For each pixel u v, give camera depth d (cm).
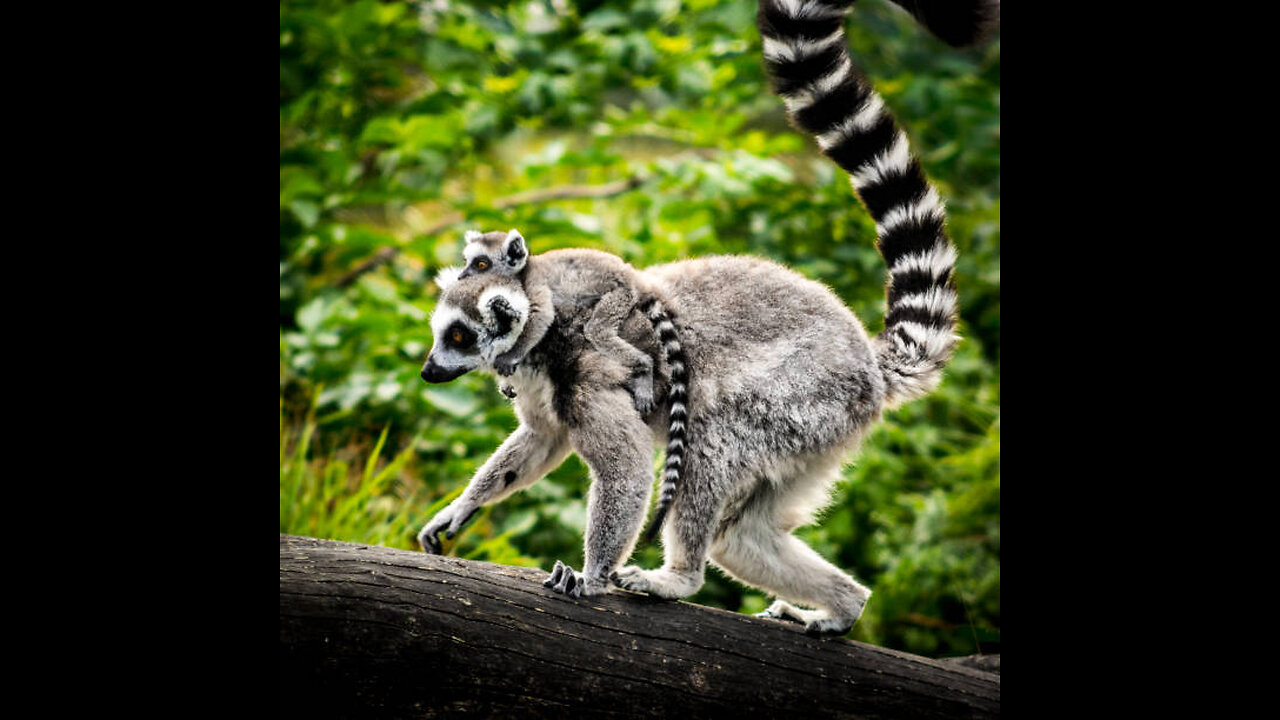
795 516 782
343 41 1477
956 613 1259
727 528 765
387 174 1484
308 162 1405
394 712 598
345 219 1595
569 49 1588
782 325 773
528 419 795
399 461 1132
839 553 1320
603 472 726
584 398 744
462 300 777
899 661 701
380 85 1596
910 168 834
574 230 1333
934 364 799
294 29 1473
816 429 760
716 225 1530
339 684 582
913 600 1254
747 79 1582
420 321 1306
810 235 1515
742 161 1431
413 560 626
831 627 726
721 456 743
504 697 614
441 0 1625
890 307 830
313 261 1461
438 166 1478
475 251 814
